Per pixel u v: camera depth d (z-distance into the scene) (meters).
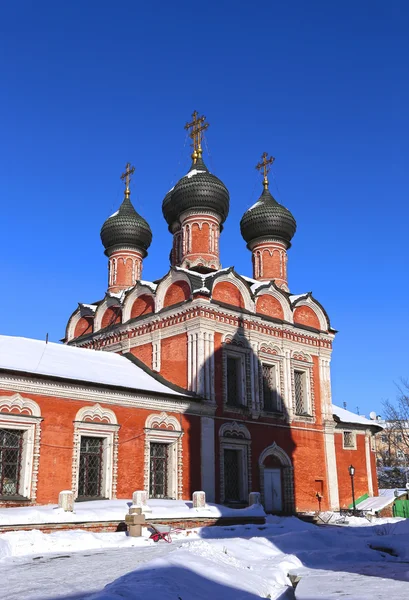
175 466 26.14
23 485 21.48
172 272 30.81
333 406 40.09
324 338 35.22
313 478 32.16
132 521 18.09
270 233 38.72
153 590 7.79
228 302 30.62
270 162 40.81
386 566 12.26
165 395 26.16
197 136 38.06
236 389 30.09
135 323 31.81
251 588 9.61
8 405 21.70
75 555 13.95
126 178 40.88
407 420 56.72
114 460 24.17
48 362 24.94
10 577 10.62
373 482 36.88
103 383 24.23
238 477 28.98
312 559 13.59
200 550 11.54
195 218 35.25
